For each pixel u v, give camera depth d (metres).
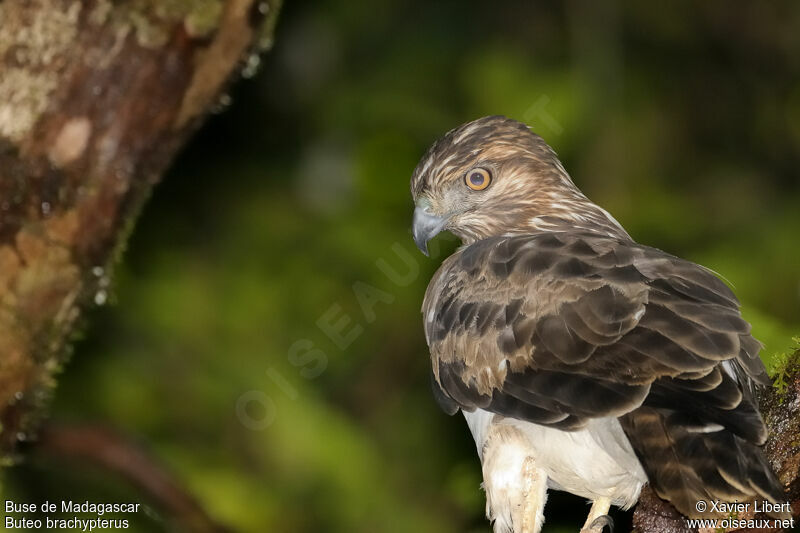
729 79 15.82
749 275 13.41
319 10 14.90
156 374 13.03
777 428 6.37
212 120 14.69
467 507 11.62
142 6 6.20
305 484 12.24
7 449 6.55
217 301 13.76
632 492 7.62
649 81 15.17
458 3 14.88
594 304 7.04
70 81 6.18
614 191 14.20
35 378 6.49
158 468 8.88
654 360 6.64
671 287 7.06
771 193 15.07
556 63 14.66
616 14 14.05
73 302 6.49
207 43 6.34
